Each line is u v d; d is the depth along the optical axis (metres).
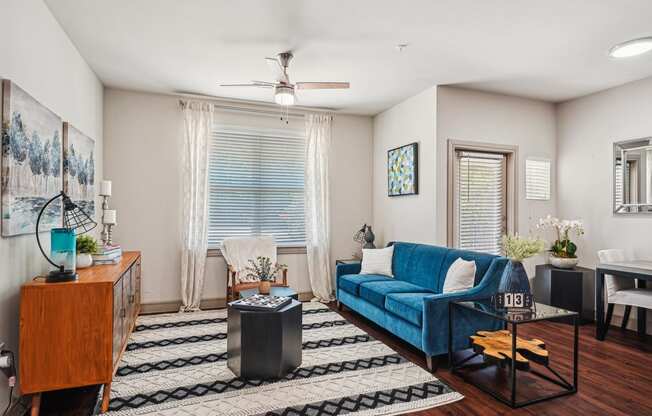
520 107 4.73
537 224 4.81
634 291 3.51
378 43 3.22
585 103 4.62
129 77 4.07
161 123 4.65
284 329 2.75
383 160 5.41
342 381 2.71
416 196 4.63
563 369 2.94
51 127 2.64
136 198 4.54
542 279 4.42
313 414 2.28
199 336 3.66
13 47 2.14
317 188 5.27
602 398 2.48
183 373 2.82
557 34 3.04
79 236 2.91
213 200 4.93
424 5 2.62
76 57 3.32
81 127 3.47
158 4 2.62
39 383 2.13
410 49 3.34
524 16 2.76
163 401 2.42
